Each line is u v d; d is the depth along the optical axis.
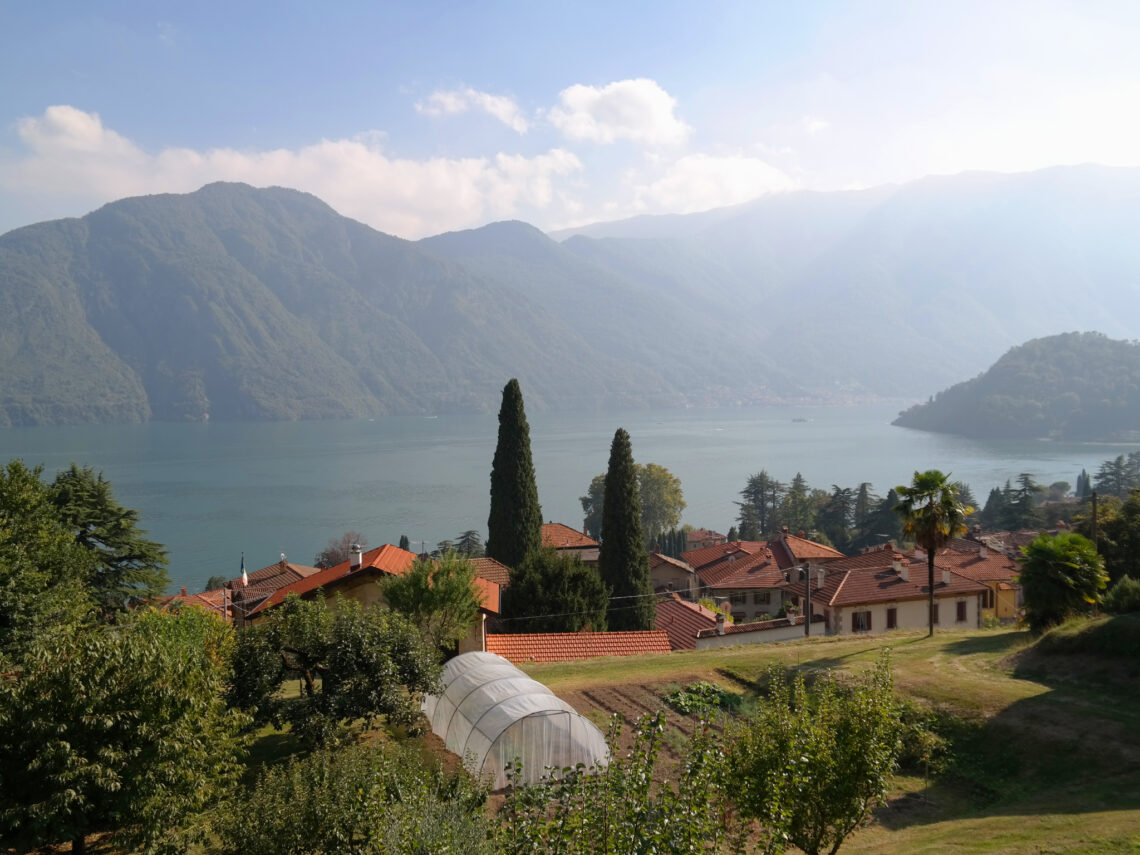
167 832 16.28
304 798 15.95
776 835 11.94
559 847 11.29
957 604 54.75
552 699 25.39
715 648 43.62
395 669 24.70
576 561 51.28
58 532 34.84
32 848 15.48
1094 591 34.94
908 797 21.83
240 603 52.25
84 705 15.21
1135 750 21.61
